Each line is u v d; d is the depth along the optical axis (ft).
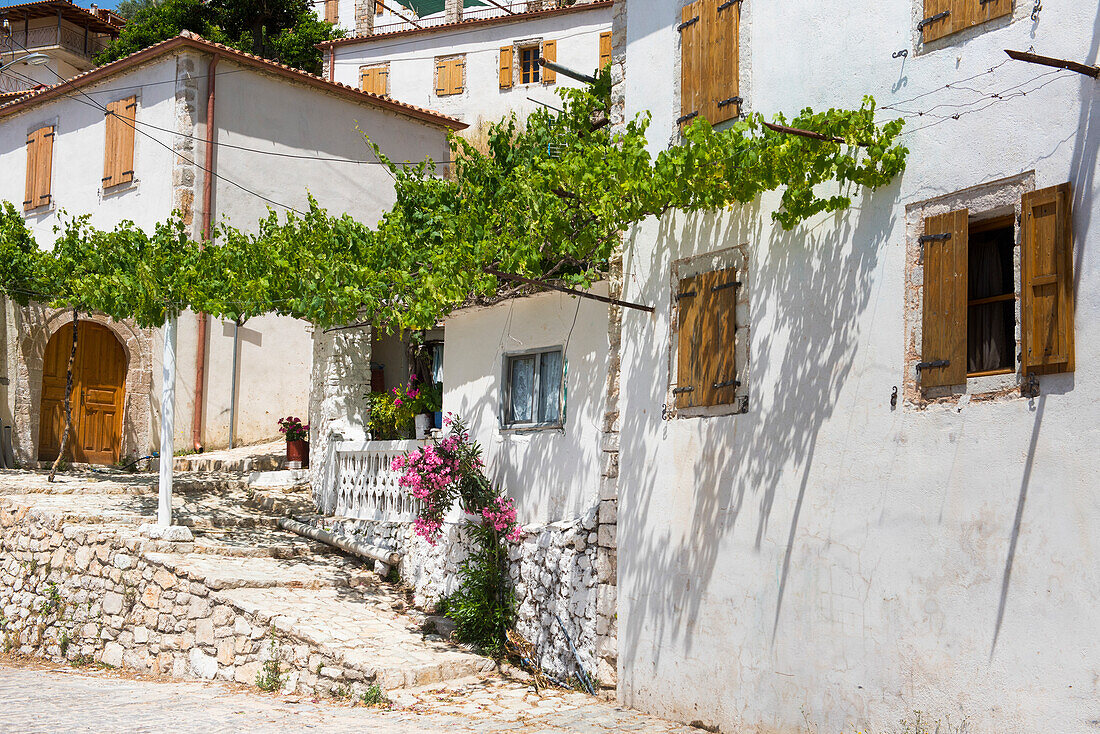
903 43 22.57
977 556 19.92
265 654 32.76
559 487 33.30
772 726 23.86
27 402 54.70
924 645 20.68
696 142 22.50
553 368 34.65
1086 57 18.95
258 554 40.34
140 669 36.78
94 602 39.09
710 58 27.53
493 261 27.96
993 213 20.63
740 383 26.11
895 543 21.54
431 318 26.99
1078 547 18.24
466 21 104.78
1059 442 18.72
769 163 22.27
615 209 24.76
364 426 47.34
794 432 24.25
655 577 28.04
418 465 35.53
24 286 52.31
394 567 39.96
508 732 25.29
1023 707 18.80
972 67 21.03
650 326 29.30
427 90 106.52
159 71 61.41
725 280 26.68
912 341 21.75
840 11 24.09
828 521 23.09
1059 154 19.29
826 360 23.63
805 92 24.86
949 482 20.62
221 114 61.16
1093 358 18.34
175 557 37.52
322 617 33.81
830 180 24.03
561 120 34.09
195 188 59.67
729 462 26.05
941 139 21.52
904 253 22.00
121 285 38.09
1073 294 18.81
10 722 24.89
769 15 25.95
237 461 54.70
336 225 35.14
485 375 37.42
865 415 22.53
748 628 24.88
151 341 59.31
